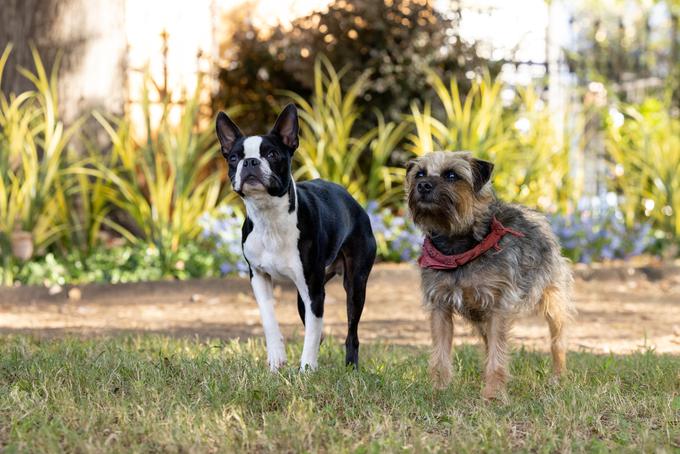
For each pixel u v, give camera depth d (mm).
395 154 14609
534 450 5066
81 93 13938
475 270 6359
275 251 6594
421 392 6148
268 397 5789
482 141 13781
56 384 6055
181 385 6125
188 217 13156
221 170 14383
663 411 5707
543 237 6984
